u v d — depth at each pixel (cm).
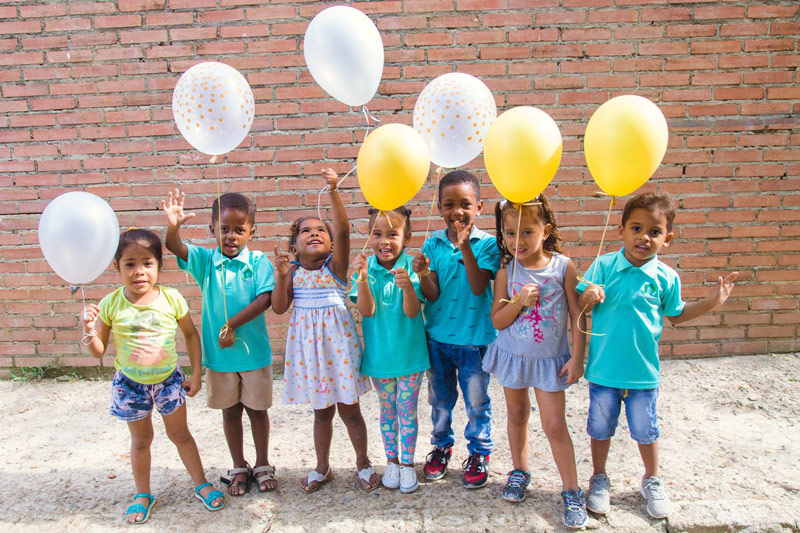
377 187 246
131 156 430
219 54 420
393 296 287
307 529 264
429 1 410
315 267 292
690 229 430
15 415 390
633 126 226
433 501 282
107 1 416
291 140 427
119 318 268
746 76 415
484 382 296
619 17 410
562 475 271
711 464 306
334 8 263
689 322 439
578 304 269
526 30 412
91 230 253
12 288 445
